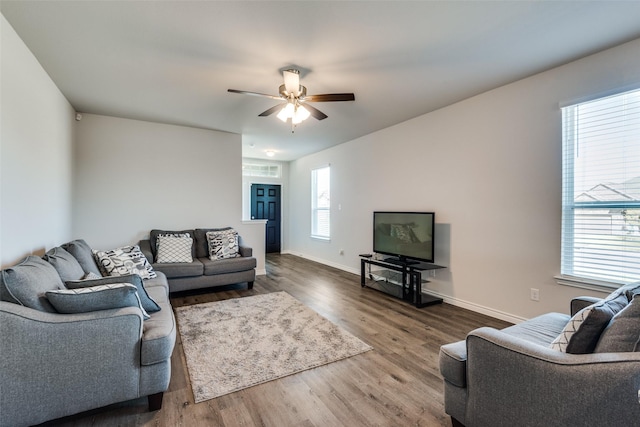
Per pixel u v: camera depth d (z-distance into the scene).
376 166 4.87
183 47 2.37
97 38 2.24
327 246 6.26
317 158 6.60
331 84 3.03
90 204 4.07
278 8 1.90
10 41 2.04
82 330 1.54
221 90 3.21
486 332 1.42
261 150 6.50
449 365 1.54
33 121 2.43
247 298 3.86
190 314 3.25
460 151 3.54
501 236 3.15
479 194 3.34
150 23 2.06
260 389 1.94
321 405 1.79
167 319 2.01
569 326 1.29
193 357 2.31
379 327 2.94
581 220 2.59
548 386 1.16
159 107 3.76
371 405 1.79
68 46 2.34
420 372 2.15
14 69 2.09
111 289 1.66
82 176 4.02
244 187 7.37
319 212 6.73
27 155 2.30
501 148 3.13
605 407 1.03
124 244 4.29
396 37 2.22
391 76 2.86
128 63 2.62
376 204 4.88
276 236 7.86
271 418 1.68
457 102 3.55
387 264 4.03
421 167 4.05
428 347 2.53
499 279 3.17
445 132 3.71
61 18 2.00
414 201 4.17
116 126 4.21
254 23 2.06
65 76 2.86
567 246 2.68
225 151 5.00
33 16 1.97
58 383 1.49
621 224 2.38
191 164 4.74
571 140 2.64
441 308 3.51
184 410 1.73
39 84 2.58
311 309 3.44
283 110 2.93
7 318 1.40
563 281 2.68
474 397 1.42
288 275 5.25
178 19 2.02
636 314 1.13
